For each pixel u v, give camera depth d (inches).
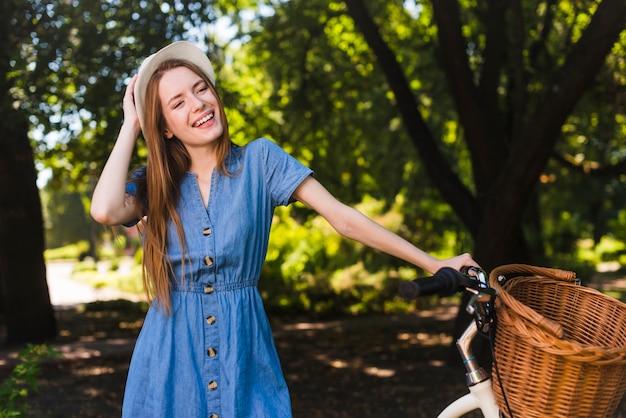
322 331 463.8
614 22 234.1
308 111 426.9
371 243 82.0
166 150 84.4
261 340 82.7
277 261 617.6
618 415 230.8
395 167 510.3
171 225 83.0
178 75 82.8
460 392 278.5
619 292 679.7
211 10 278.2
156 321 83.1
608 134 398.0
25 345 392.5
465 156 517.3
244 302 82.4
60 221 1768.0
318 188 84.3
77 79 285.7
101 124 321.1
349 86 433.1
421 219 643.5
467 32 397.4
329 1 392.8
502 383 73.7
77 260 1887.3
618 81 326.0
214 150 83.9
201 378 80.9
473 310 72.9
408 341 414.9
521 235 298.8
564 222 847.7
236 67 481.1
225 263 81.6
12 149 385.1
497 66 302.2
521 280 81.3
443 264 78.5
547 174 531.2
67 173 463.8
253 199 83.0
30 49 284.4
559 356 68.1
